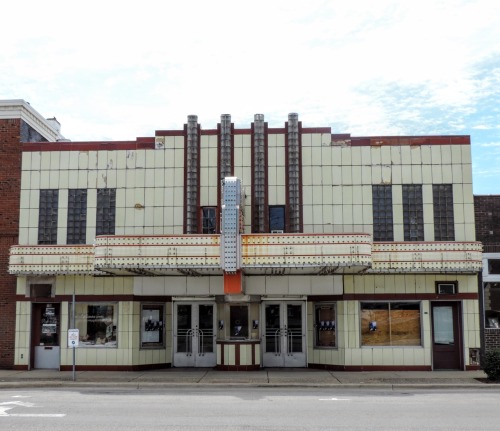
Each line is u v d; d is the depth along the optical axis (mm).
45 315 25047
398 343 23906
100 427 12570
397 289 24016
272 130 24906
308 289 24125
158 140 25078
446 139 24656
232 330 24297
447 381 20453
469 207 24344
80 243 24844
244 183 24625
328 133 24781
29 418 13688
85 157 25281
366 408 15203
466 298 23875
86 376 22094
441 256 23344
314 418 13695
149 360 24641
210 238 21453
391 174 24516
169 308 25234
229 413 14383
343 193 24484
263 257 21188
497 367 20344
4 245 25109
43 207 25156
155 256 21422
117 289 24594
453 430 12344
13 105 25547
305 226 24359
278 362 24844
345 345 23734
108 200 25031
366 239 21172
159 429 12352
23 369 24422
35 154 25391
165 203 24781
